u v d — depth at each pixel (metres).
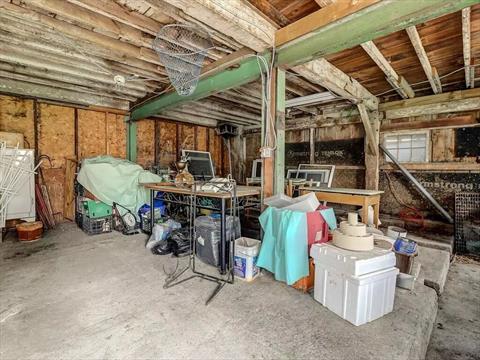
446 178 4.12
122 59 3.09
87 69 3.45
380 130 4.75
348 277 1.70
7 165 3.69
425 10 1.65
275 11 2.23
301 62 2.41
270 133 2.68
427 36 2.46
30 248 3.22
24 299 1.98
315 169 5.03
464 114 3.91
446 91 3.99
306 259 2.13
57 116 4.56
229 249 2.56
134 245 3.36
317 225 2.25
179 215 4.37
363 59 3.02
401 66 3.19
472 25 2.27
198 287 2.19
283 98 2.66
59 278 2.36
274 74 2.59
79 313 1.80
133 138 5.35
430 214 4.26
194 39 2.52
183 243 3.00
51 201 4.50
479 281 2.75
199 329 1.63
